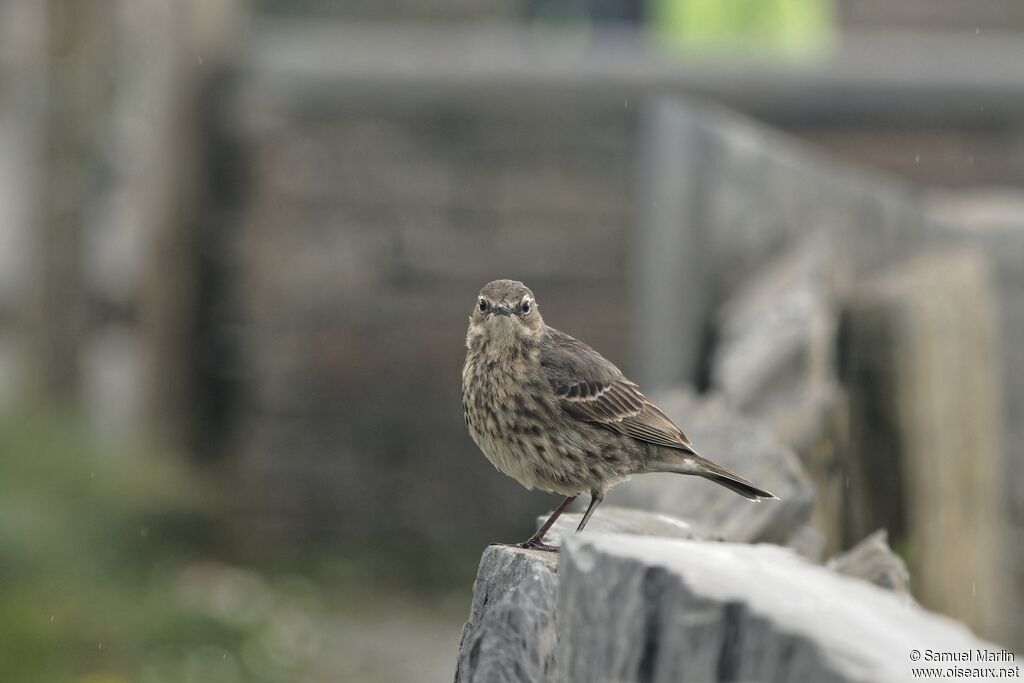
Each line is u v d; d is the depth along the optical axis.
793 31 23.08
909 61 16.88
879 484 8.45
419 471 16.78
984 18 23.25
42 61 15.88
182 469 15.25
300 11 28.19
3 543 12.08
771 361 8.16
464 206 16.86
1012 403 11.29
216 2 16.84
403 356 16.86
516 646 4.18
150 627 11.76
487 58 16.81
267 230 16.86
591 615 3.59
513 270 16.89
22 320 15.77
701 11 23.31
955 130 16.86
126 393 15.81
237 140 16.83
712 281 10.38
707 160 10.45
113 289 15.83
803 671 2.93
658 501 7.16
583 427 6.96
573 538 3.77
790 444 7.50
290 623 13.02
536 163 16.88
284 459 16.75
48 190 15.88
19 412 14.46
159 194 16.16
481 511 16.72
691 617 3.22
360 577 15.33
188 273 16.64
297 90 16.80
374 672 11.97
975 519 9.72
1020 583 11.06
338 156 16.84
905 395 8.41
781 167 10.45
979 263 10.53
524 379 6.95
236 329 16.81
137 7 16.05
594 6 25.30
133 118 15.98
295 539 16.53
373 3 28.80
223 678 11.27
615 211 16.84
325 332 16.83
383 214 16.86
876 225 11.14
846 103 16.81
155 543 13.96
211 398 16.81
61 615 11.42
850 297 9.45
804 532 6.55
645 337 10.90
